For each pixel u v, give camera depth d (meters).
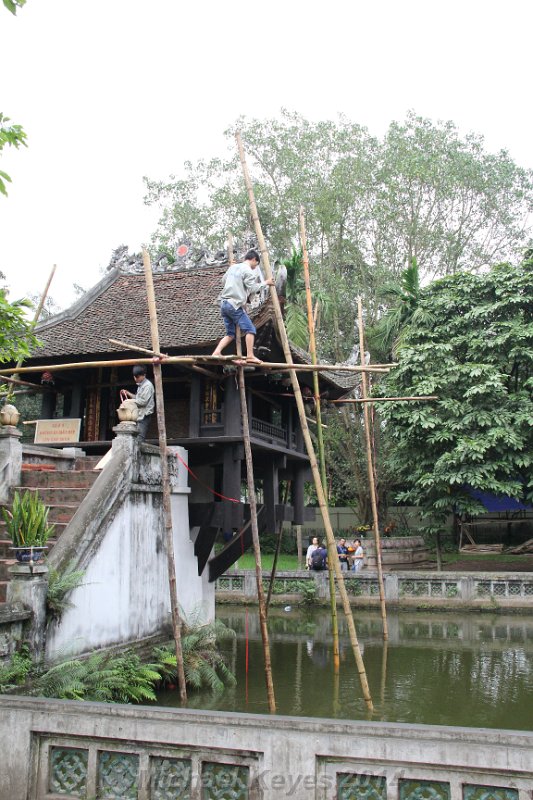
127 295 15.42
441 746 3.66
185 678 9.95
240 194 29.27
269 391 14.68
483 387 21.58
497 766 3.55
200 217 30.06
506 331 22.41
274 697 9.97
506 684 10.94
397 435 23.52
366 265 30.73
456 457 21.64
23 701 4.51
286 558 29.42
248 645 14.67
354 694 10.25
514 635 15.99
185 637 10.87
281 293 11.58
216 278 15.24
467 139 30.94
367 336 28.12
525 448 22.17
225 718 4.07
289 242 29.56
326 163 30.09
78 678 7.54
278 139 29.98
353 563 24.00
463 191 30.17
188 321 13.20
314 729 3.91
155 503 11.16
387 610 20.28
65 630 8.23
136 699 8.71
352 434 29.91
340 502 35.19
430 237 29.95
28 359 13.11
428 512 23.42
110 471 9.95
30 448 11.08
